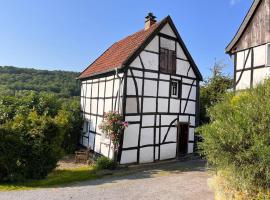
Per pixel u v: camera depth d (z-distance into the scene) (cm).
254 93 495
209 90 1973
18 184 941
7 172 956
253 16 1106
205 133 500
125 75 1302
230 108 503
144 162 1364
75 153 1538
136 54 1322
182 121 1541
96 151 1486
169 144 1477
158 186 886
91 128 1586
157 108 1424
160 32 1441
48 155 1028
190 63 1579
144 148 1366
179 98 1528
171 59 1491
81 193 807
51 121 1040
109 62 1542
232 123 462
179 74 1528
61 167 1279
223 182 504
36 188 888
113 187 887
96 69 1634
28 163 993
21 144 975
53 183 970
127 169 1252
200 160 1484
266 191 412
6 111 1502
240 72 1145
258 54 1070
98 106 1534
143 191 823
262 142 414
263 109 438
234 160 453
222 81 2028
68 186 923
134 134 1330
